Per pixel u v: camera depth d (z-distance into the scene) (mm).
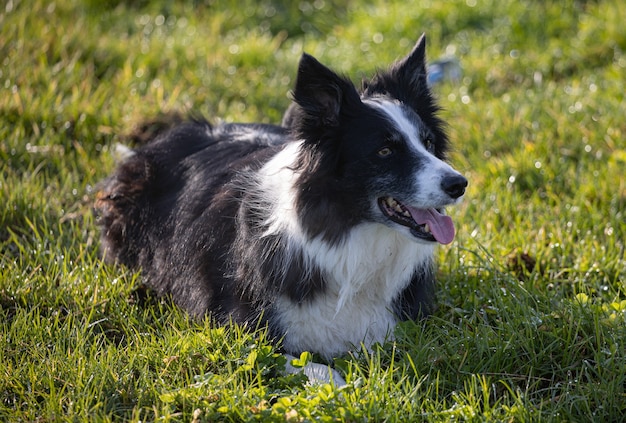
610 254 5090
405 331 4109
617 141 6520
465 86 7949
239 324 4203
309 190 4008
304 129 4000
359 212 4062
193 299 4500
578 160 6531
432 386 3727
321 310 4160
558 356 4000
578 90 7477
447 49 8828
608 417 3576
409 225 4008
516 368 3973
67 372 3826
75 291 4629
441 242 3982
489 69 8273
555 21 9008
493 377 3875
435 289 4691
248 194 4289
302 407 3449
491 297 4559
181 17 9922
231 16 9891
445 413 3461
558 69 8320
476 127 6926
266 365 3877
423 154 4020
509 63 8367
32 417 3553
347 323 4250
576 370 3912
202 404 3531
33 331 4207
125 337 4391
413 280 4406
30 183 5867
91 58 8047
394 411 3441
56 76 7449
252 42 8742
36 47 7824
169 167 5152
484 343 3975
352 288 4145
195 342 3973
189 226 4621
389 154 4027
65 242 5355
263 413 3412
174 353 3953
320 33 9891
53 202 5734
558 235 5359
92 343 4277
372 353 4059
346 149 4016
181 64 8227
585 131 6656
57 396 3650
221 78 7941
